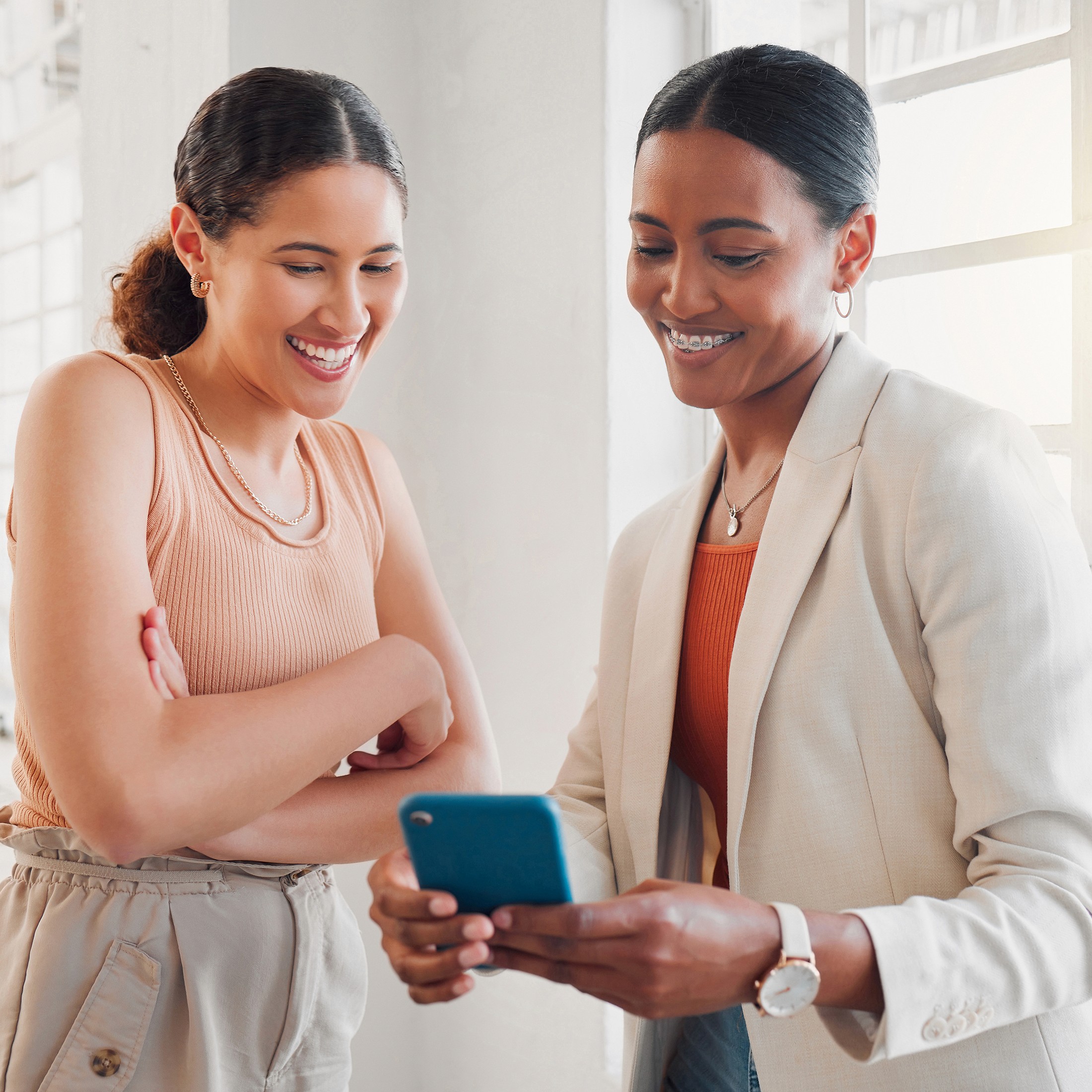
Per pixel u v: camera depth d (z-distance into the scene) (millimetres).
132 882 1121
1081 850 878
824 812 967
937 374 1699
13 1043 1093
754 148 999
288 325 1158
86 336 2703
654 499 2035
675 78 1067
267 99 1138
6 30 3268
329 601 1273
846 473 1019
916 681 969
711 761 1162
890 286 1761
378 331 1234
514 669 2182
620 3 1979
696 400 1091
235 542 1201
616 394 1983
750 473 1165
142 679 1031
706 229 1016
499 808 720
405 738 1277
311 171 1124
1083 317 1523
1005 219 1613
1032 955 837
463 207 2299
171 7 2332
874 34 1780
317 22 2236
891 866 949
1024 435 990
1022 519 918
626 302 1995
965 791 898
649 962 771
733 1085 1136
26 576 1058
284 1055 1183
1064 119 1538
